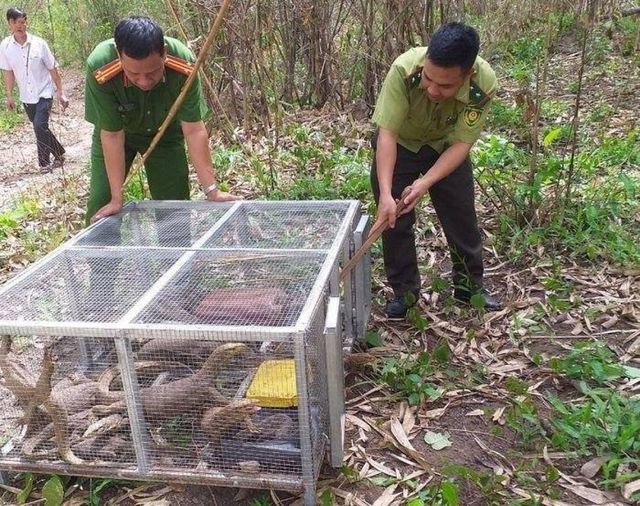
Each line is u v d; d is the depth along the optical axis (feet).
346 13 23.53
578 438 8.45
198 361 8.23
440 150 10.84
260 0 19.83
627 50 25.77
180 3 20.49
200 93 11.18
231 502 8.00
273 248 9.65
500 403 9.52
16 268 14.51
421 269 13.30
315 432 7.82
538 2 18.16
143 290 8.88
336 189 16.29
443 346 10.21
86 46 34.27
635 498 7.68
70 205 18.03
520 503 7.57
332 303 7.93
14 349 9.00
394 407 9.51
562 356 10.41
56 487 7.83
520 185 14.98
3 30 36.65
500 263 13.37
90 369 8.87
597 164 16.58
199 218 10.85
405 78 9.78
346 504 7.88
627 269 12.52
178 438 8.07
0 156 26.89
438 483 8.13
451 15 21.29
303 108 24.70
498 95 23.81
